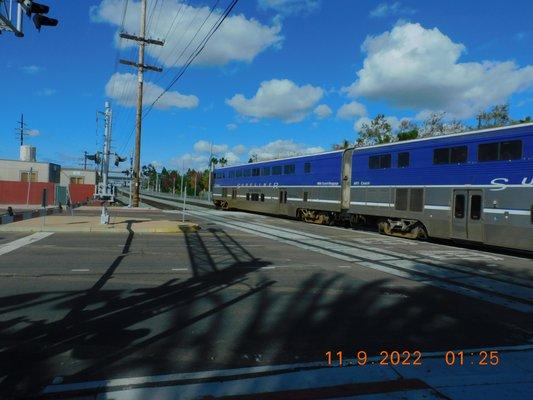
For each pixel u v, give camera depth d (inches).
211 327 256.4
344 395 173.8
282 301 318.3
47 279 371.6
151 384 181.2
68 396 169.6
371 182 908.6
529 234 598.5
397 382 187.2
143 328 251.9
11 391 173.3
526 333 262.4
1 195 1664.6
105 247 577.0
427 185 768.3
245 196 1603.1
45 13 399.5
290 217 1381.6
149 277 389.7
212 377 189.2
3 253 507.2
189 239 697.0
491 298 348.2
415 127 1791.3
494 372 200.4
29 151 2364.7
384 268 471.2
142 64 1521.9
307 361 209.9
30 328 247.3
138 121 1566.2
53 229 765.9
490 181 656.4
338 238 773.3
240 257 520.1
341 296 338.6
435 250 644.1
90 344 225.5
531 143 605.3
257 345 229.8
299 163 1238.9
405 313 296.8
